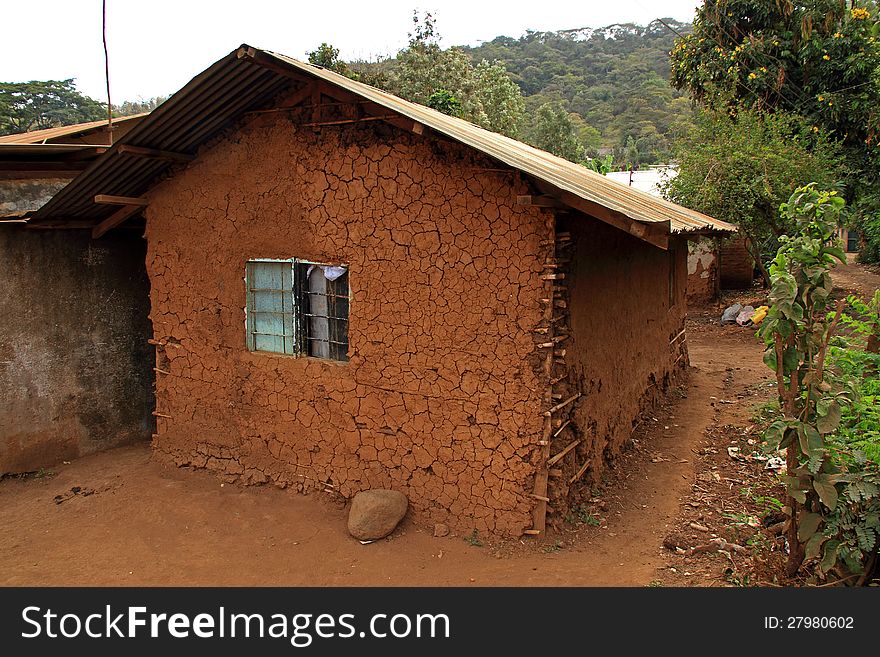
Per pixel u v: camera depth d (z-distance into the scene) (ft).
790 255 14.89
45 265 26.53
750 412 32.27
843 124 57.88
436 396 20.06
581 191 17.06
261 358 23.47
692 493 23.00
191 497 23.45
